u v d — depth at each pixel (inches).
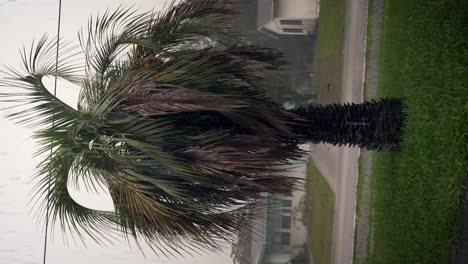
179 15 219.9
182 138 193.8
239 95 205.0
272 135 213.5
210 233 195.0
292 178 201.5
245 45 226.7
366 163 357.4
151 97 186.1
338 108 259.0
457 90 254.1
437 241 267.6
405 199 300.4
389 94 349.1
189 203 189.8
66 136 200.7
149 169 189.2
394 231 313.7
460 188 250.7
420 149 273.3
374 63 369.7
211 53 209.2
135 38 210.7
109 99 190.5
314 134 253.1
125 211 194.2
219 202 198.4
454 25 263.6
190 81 198.4
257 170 193.0
